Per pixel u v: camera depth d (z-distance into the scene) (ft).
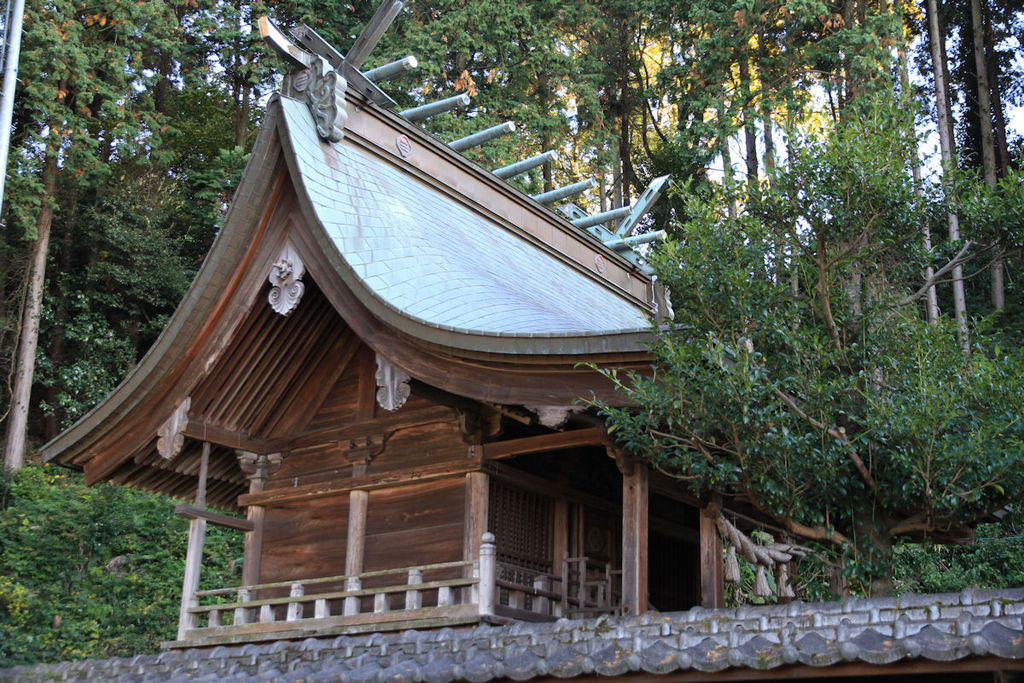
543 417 24.98
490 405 29.19
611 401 24.16
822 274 25.79
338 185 31.89
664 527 38.50
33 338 78.38
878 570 25.98
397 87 93.25
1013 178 26.25
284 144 30.68
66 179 86.84
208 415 33.40
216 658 28.84
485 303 29.89
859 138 25.49
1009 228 26.35
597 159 99.25
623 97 113.70
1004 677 16.37
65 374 81.71
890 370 26.35
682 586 40.16
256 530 34.30
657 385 23.41
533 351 24.66
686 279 25.66
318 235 29.53
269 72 100.89
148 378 31.71
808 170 25.08
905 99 28.14
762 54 87.56
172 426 31.96
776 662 17.92
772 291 25.35
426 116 40.65
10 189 76.23
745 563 57.88
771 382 23.98
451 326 25.91
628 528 26.03
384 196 34.17
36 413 89.25
